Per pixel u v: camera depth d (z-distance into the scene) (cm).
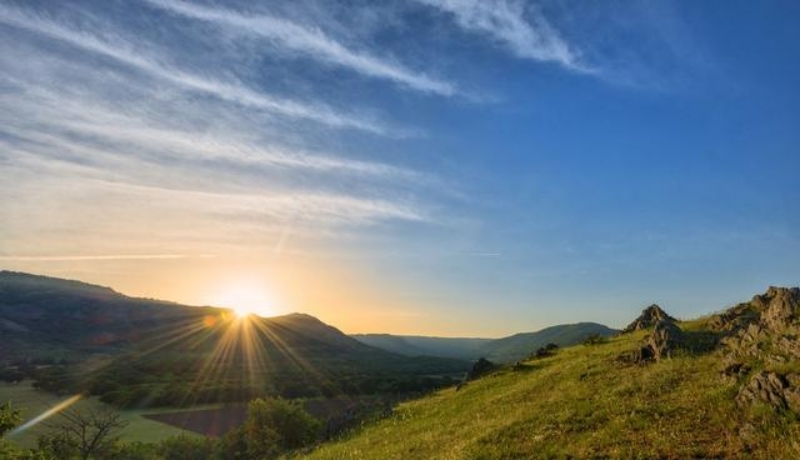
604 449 1722
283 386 17862
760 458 1362
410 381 18138
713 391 2006
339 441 3959
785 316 2297
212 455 7919
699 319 4028
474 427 2612
